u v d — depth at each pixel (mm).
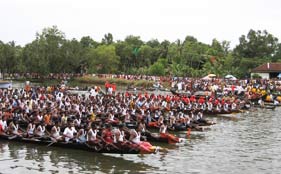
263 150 33250
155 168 26625
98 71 127125
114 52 129875
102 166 26703
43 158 28250
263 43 149375
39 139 32062
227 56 134750
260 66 115938
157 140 34531
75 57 114562
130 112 43625
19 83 103875
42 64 109375
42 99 50156
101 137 29766
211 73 115500
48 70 111438
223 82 90062
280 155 31562
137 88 92750
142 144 29703
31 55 110938
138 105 50000
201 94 72250
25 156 28656
